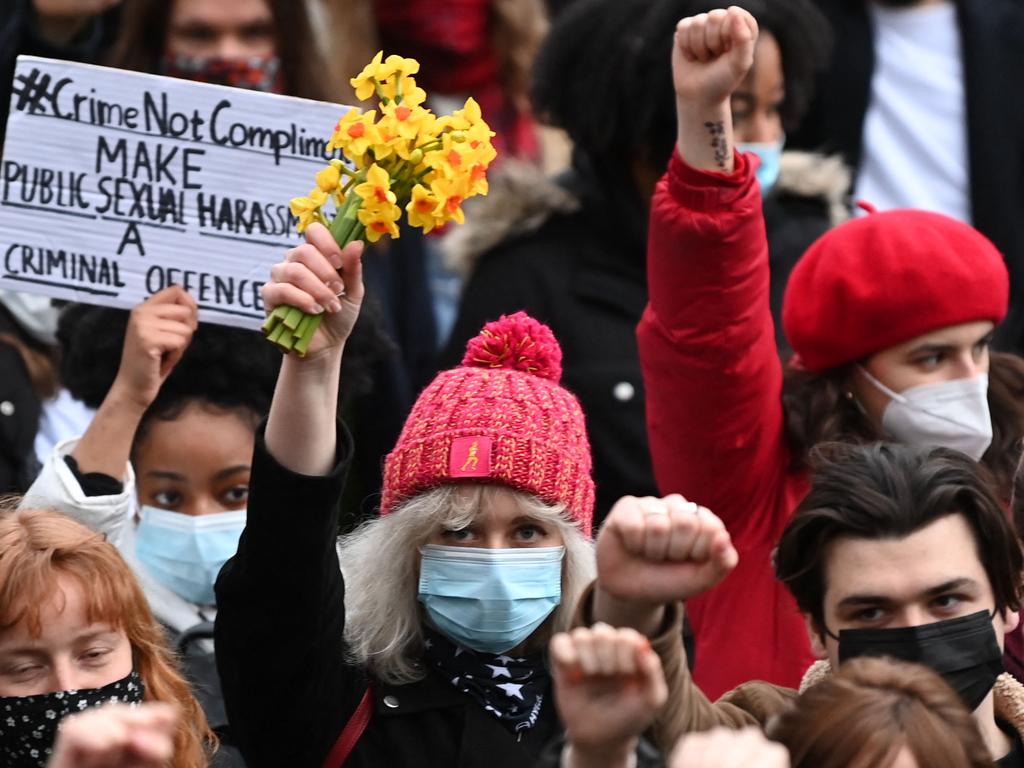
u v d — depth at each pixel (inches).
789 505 528.4
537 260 644.1
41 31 692.1
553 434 454.9
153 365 505.7
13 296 615.8
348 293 402.0
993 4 773.3
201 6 687.7
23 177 513.0
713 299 492.1
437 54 775.1
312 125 509.0
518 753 442.3
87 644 413.7
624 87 626.5
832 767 363.3
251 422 542.0
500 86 785.6
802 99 644.7
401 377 678.5
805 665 514.0
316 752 434.3
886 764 360.8
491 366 469.4
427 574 450.3
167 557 534.0
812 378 542.0
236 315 511.5
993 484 444.5
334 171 404.2
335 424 410.3
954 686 422.9
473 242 654.5
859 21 767.7
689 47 475.2
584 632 333.4
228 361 538.3
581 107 633.6
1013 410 545.3
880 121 765.3
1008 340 746.8
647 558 354.6
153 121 511.5
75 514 499.5
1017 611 447.5
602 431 621.0
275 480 403.5
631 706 335.3
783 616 518.0
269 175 510.0
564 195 649.6
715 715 395.2
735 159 491.2
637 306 634.2
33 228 513.3
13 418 604.1
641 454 618.2
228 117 510.6
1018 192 763.4
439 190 394.6
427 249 725.3
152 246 511.5
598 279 636.7
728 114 479.5
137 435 540.7
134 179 512.1
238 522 536.7
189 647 515.5
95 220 512.4
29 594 407.5
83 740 283.1
